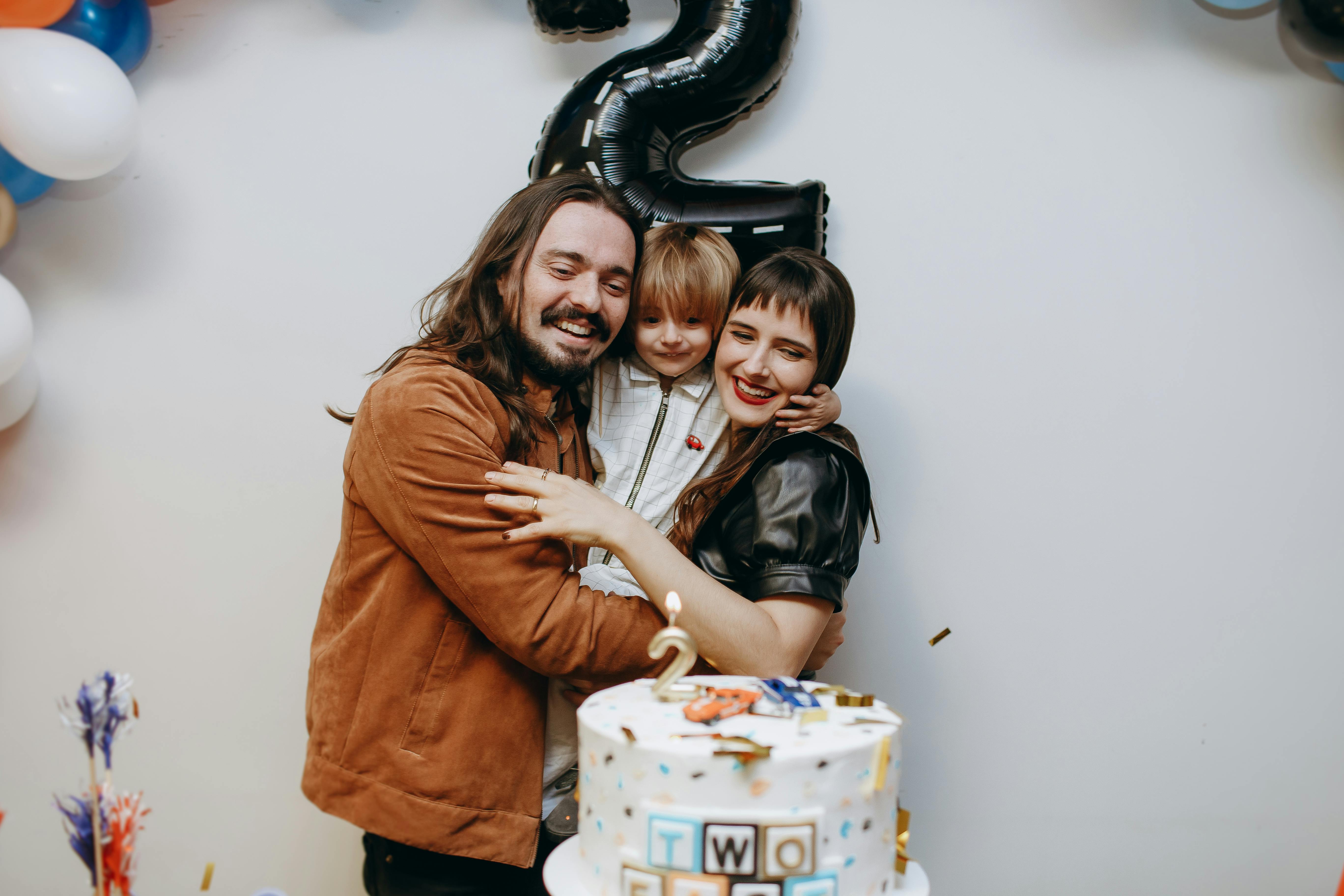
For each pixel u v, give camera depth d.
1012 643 1.47
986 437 1.48
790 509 1.06
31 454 1.58
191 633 1.57
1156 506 1.46
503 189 1.55
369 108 1.58
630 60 1.37
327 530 1.56
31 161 1.34
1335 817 1.44
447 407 1.05
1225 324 1.46
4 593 1.58
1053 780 1.47
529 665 1.04
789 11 1.36
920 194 1.50
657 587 0.99
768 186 1.38
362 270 1.57
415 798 1.03
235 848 1.55
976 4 1.50
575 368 1.16
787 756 0.73
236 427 1.58
